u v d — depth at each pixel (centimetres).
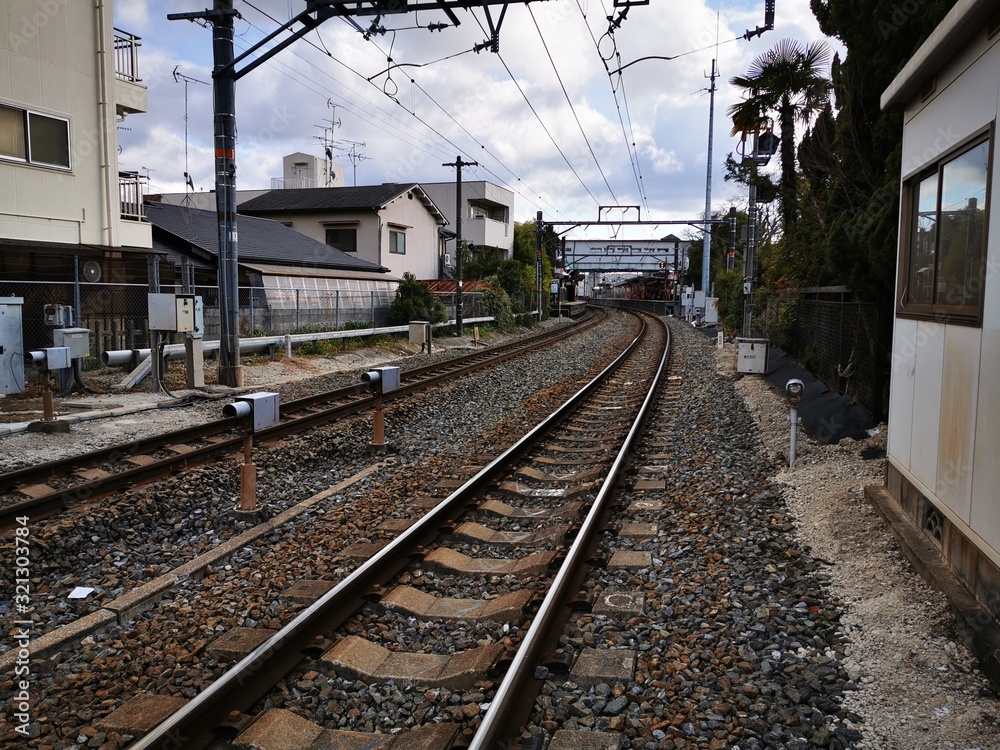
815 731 322
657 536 589
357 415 1095
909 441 534
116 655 413
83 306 1562
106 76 1616
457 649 409
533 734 323
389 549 512
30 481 697
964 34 418
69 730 336
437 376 1509
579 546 516
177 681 376
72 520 594
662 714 339
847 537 543
